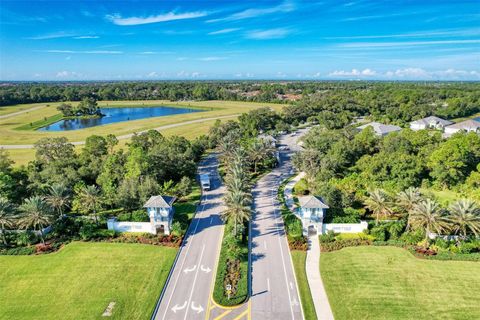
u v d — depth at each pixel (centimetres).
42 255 5872
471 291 4831
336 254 5797
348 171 9400
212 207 7825
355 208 7231
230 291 4756
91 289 4959
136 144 10350
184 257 5788
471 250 5712
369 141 10569
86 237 6300
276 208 7719
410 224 6156
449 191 8406
